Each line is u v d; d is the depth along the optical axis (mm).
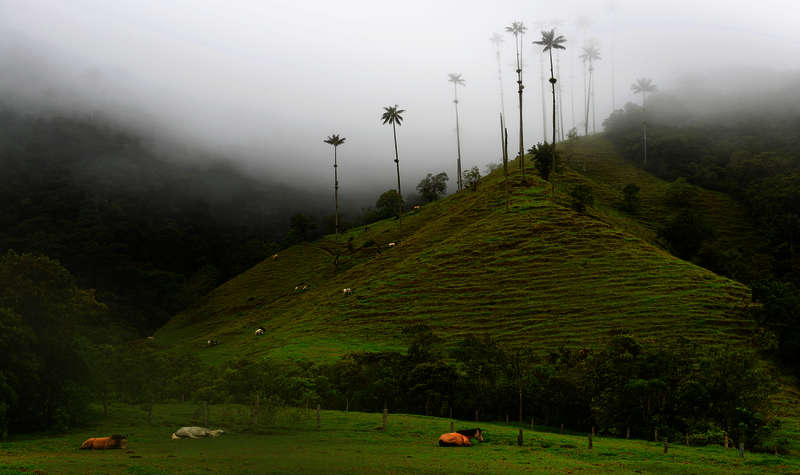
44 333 43406
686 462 32562
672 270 96250
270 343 109938
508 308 96312
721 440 44250
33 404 40125
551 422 57469
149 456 28984
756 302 81625
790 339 69312
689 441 44531
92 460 26938
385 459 30172
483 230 125625
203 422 45500
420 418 51062
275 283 171500
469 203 156000
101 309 51281
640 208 168750
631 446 39281
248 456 29812
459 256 117938
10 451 30062
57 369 43750
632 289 92438
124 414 50625
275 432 41656
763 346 70875
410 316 103125
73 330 46688
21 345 40562
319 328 108062
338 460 29328
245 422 45938
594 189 172375
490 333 89750
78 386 44000
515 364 64688
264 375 63844
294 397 60781
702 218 161000
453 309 101062
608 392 52781
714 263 124500
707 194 185875
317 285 154125
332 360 83875
